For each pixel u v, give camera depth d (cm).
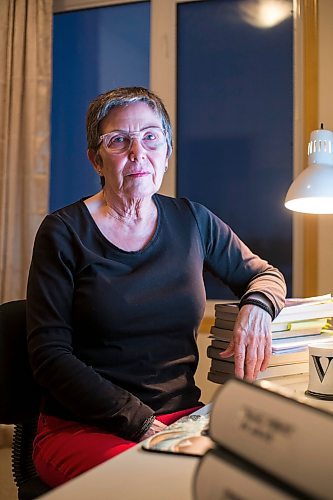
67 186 283
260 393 43
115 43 276
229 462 42
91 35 280
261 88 250
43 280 114
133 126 122
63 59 285
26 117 268
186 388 121
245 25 254
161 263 121
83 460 96
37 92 267
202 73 260
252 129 252
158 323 118
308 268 231
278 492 38
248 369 114
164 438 72
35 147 266
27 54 267
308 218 231
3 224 267
